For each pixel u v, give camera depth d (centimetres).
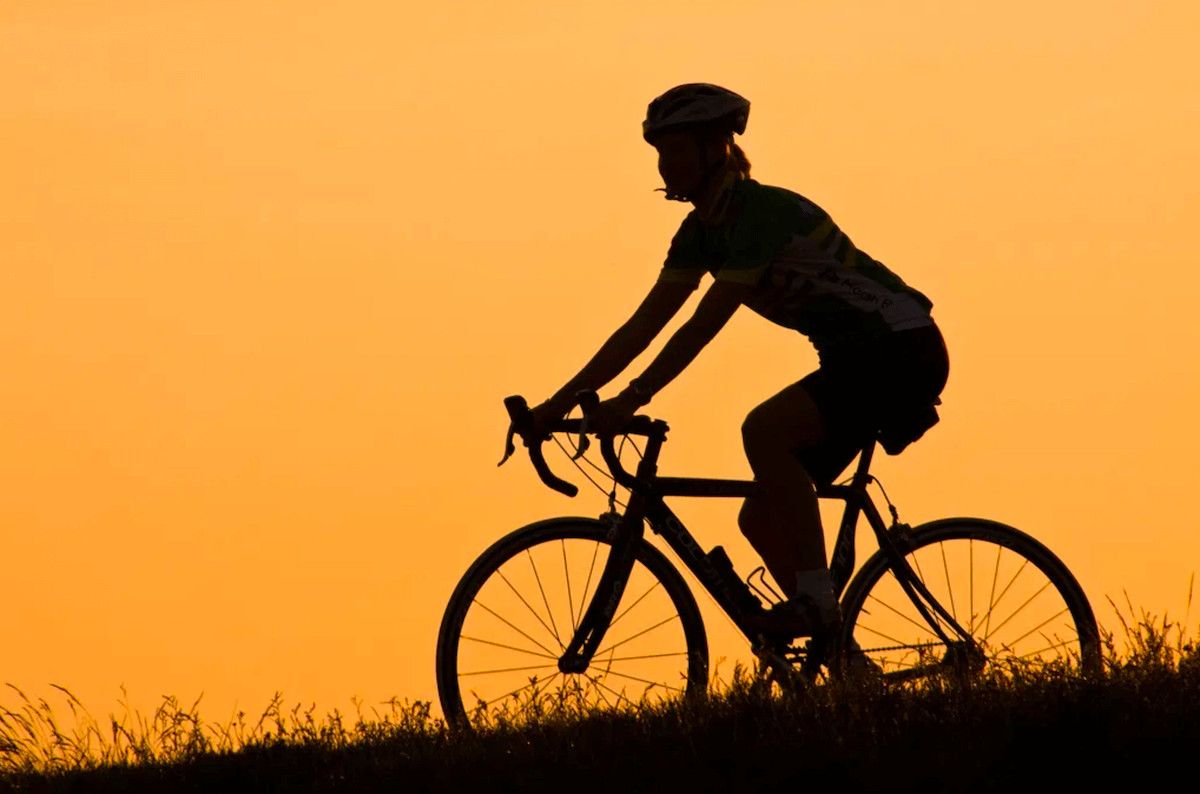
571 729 1490
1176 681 1427
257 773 1507
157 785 1516
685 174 1614
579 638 1641
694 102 1595
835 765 1308
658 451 1639
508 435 1642
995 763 1295
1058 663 1539
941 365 1623
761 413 1627
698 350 1585
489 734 1521
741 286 1571
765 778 1309
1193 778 1259
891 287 1611
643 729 1471
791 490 1614
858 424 1622
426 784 1402
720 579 1648
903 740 1359
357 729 1623
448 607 1636
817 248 1590
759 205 1591
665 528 1647
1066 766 1277
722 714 1477
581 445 1609
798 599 1611
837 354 1616
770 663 1623
